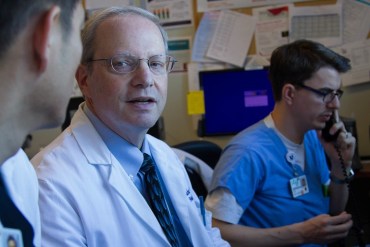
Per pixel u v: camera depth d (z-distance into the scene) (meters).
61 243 0.78
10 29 0.40
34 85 0.43
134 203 0.91
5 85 0.42
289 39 2.24
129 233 0.88
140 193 0.95
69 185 0.84
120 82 0.90
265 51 2.26
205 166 1.61
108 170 0.92
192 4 2.28
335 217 1.23
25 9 0.40
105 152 0.94
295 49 1.36
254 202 1.34
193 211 1.09
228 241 1.26
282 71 1.36
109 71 0.90
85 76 0.95
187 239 1.05
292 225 1.25
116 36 0.90
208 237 1.08
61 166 0.87
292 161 1.38
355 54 2.23
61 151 0.91
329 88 1.32
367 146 2.27
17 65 0.42
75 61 0.47
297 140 1.40
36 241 0.64
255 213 1.33
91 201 0.86
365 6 2.19
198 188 1.58
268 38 2.25
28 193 0.64
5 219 0.50
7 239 0.46
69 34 0.45
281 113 1.40
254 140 1.36
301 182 1.38
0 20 0.39
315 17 2.22
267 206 1.33
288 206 1.34
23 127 0.46
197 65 2.31
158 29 0.97
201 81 2.30
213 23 2.28
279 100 1.40
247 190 1.30
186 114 2.36
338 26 2.22
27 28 0.41
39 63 0.42
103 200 0.88
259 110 2.27
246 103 2.28
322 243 1.23
